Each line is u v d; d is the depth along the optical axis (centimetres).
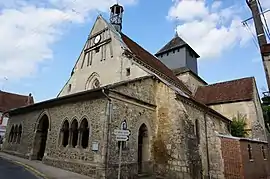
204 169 1516
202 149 1559
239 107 2383
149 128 1363
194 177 1214
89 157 1112
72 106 1336
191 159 1232
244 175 1421
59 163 1281
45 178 991
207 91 2809
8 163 1383
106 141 1062
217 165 1552
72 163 1191
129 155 1183
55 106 1491
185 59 2981
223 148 1555
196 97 2759
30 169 1207
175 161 1273
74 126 1297
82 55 2103
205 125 1680
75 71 2114
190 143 1268
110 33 1900
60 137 1350
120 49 1762
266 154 1861
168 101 1420
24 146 1709
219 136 1603
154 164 1350
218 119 1988
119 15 2278
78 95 1245
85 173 1095
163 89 1464
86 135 1223
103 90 1105
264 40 1352
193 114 1534
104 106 1127
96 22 2080
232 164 1480
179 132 1305
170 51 3156
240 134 2206
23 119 1850
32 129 1677
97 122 1134
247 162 1502
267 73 1293
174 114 1363
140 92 1356
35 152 1602
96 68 1892
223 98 2534
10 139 1969
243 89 2511
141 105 1339
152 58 2328
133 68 1623
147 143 1341
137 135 1262
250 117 2289
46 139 1560
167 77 2014
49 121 1497
